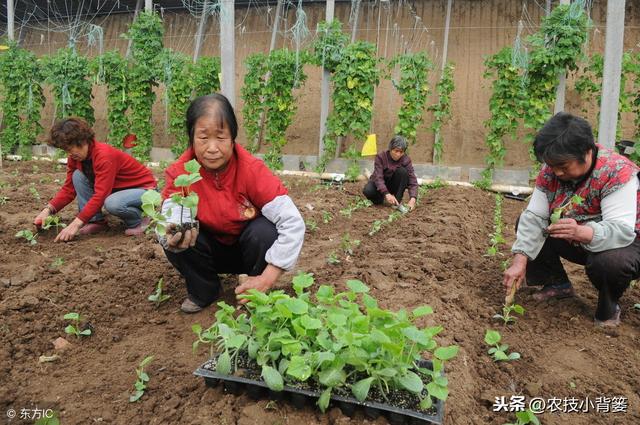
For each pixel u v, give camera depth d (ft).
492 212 23.57
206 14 39.93
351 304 7.84
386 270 13.12
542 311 11.79
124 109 34.68
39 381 8.55
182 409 7.63
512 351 9.98
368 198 23.29
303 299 8.10
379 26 37.01
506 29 35.35
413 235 17.57
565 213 10.96
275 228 10.17
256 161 9.93
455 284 12.82
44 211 16.67
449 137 33.63
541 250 11.89
